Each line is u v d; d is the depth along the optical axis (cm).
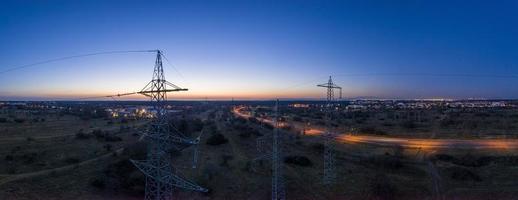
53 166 7831
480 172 8038
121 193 6488
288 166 8581
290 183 7406
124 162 7744
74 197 6212
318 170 8362
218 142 11300
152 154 5500
